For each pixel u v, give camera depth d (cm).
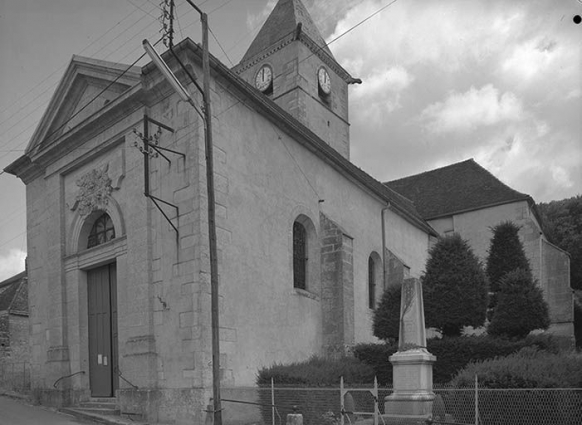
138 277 1389
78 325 1623
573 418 938
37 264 1859
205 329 1252
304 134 1764
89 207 1628
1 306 2617
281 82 2720
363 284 2106
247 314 1403
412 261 2664
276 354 1497
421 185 3559
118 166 1529
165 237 1359
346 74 3059
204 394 1207
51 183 1791
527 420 948
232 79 1433
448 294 1531
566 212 4381
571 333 2672
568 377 1005
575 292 3412
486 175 3312
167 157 1388
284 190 1669
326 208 1917
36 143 1889
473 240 3033
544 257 2820
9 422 1305
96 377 1577
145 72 1421
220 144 1399
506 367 1022
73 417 1399
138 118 1479
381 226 2358
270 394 1187
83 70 1694
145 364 1309
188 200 1319
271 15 3003
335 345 1741
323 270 1822
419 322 1198
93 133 1622
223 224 1364
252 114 1561
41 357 1752
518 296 1582
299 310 1652
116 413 1370
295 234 1778
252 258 1461
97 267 1638
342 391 1018
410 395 1118
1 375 2377
